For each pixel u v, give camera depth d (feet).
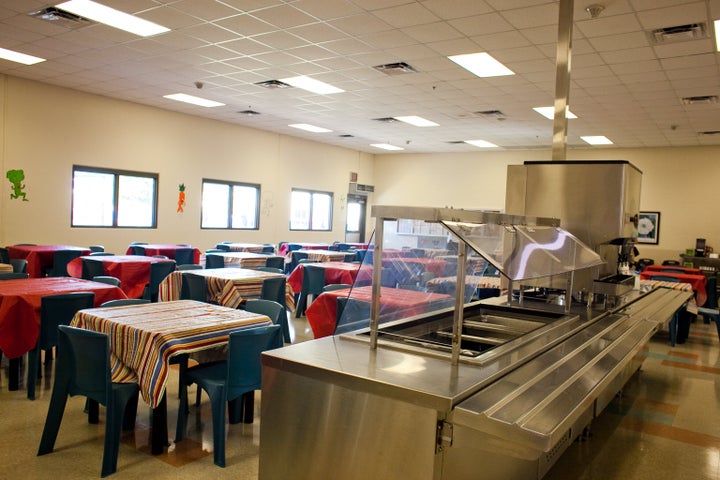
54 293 12.92
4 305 11.92
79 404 11.64
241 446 9.92
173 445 9.82
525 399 5.45
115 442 8.69
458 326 6.31
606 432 11.84
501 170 45.32
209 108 32.76
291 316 23.03
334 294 14.58
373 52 20.65
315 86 26.45
